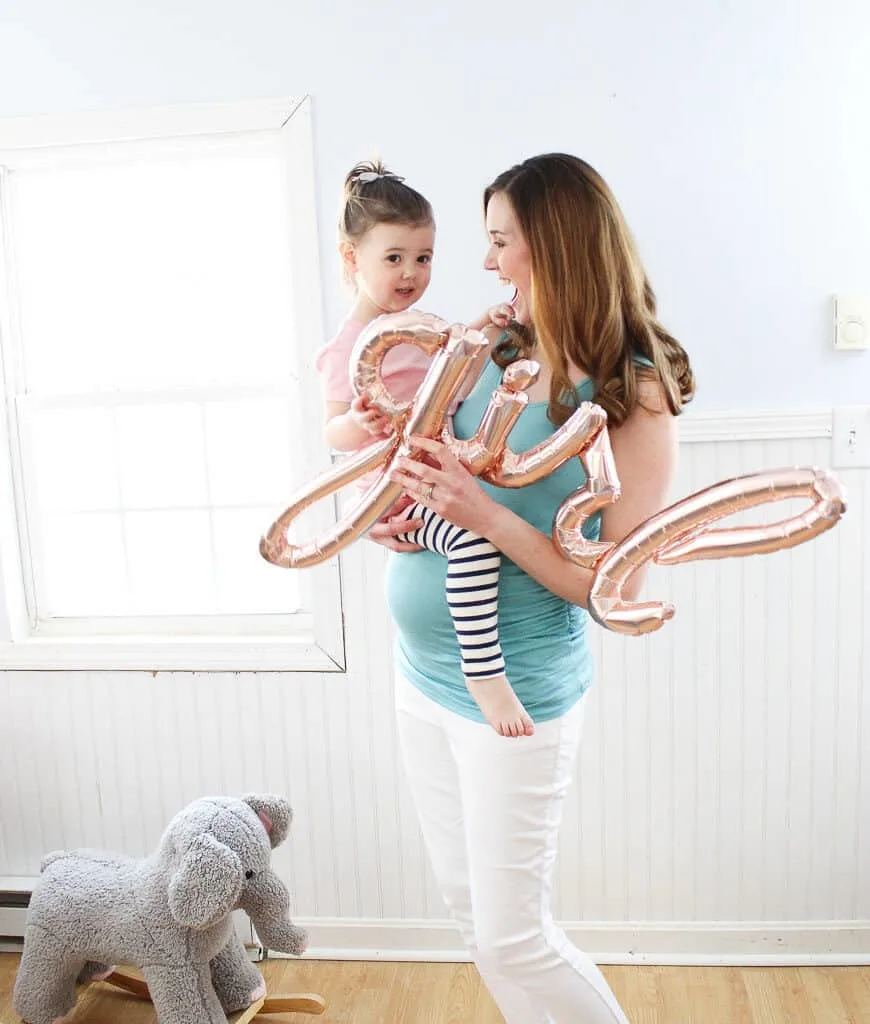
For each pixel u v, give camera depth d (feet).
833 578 7.18
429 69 7.04
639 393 4.61
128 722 7.87
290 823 6.82
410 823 7.73
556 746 4.95
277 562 4.98
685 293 7.07
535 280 4.60
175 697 7.80
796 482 4.04
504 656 4.84
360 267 5.76
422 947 7.82
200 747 7.84
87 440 8.13
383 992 7.34
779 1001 7.09
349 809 7.77
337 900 7.88
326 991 7.38
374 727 7.66
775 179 6.91
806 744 7.38
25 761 8.01
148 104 7.29
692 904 7.63
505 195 4.72
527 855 4.97
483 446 4.45
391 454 4.74
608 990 5.20
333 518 7.52
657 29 6.87
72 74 7.32
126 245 7.91
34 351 8.08
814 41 6.78
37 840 8.11
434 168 7.12
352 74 7.10
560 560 4.58
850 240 6.91
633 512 4.74
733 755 7.43
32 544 8.07
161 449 8.07
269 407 7.93
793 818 7.47
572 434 4.31
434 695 5.20
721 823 7.52
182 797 7.91
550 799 4.99
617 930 7.67
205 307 7.91
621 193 7.02
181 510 8.04
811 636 7.26
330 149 7.18
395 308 5.82
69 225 7.93
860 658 7.26
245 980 7.00
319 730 7.72
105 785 7.97
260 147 7.52
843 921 7.54
